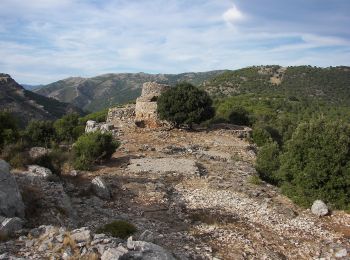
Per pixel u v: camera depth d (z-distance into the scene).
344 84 119.19
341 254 11.65
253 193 17.86
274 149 22.66
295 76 129.62
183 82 36.84
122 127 35.72
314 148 17.12
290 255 11.70
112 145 23.55
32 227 10.74
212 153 28.14
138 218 13.88
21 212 11.09
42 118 100.31
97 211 14.09
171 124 35.72
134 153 26.50
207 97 35.47
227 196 17.56
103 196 15.86
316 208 15.92
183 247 11.04
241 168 23.45
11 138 21.66
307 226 14.52
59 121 46.19
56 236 8.91
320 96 110.31
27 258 7.91
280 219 15.11
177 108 34.25
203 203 16.50
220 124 39.47
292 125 54.38
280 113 78.19
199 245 11.44
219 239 12.28
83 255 8.05
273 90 117.88
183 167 22.27
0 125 22.42
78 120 49.81
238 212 15.59
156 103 36.56
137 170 21.31
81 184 17.55
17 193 11.25
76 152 22.55
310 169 16.86
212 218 14.43
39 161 17.95
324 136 17.11
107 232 11.01
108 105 199.50
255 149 31.83
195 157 26.22
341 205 16.45
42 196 12.68
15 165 17.05
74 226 11.73
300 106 88.81
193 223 13.92
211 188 18.75
